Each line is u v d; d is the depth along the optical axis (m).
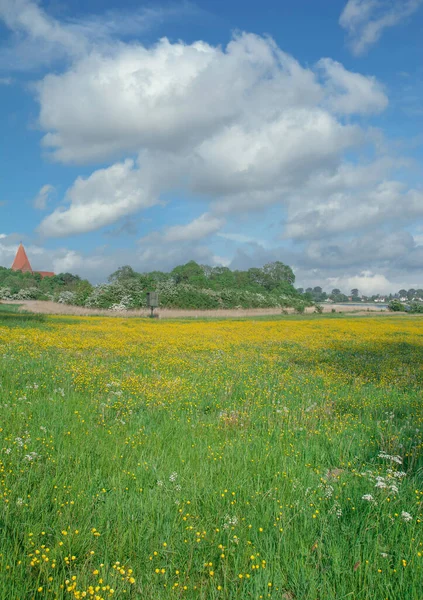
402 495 5.53
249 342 24.44
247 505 5.10
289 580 4.01
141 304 56.94
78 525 4.61
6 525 4.44
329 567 4.11
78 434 7.29
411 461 6.70
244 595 3.79
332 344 24.66
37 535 4.31
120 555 4.18
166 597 3.69
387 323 45.44
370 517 5.03
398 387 12.99
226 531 4.57
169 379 12.45
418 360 19.16
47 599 3.64
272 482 5.78
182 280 106.25
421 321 50.62
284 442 7.64
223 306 65.19
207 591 3.87
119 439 7.24
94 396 10.14
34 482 5.52
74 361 14.29
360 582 3.92
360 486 5.77
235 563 4.07
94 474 5.82
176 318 49.69
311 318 56.06
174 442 7.24
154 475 5.88
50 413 8.41
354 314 72.44
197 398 10.56
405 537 4.57
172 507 5.07
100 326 31.20
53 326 28.69
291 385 12.59
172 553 4.25
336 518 4.97
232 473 6.01
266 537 4.52
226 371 14.51
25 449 6.37
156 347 19.69
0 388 9.77
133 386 11.38
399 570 4.04
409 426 8.70
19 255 173.88
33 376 11.47
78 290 63.56
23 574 3.84
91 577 3.92
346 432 8.35
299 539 4.49
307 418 9.12
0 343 17.38
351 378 14.25
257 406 9.99
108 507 4.93
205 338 25.58
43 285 115.38
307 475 6.11
